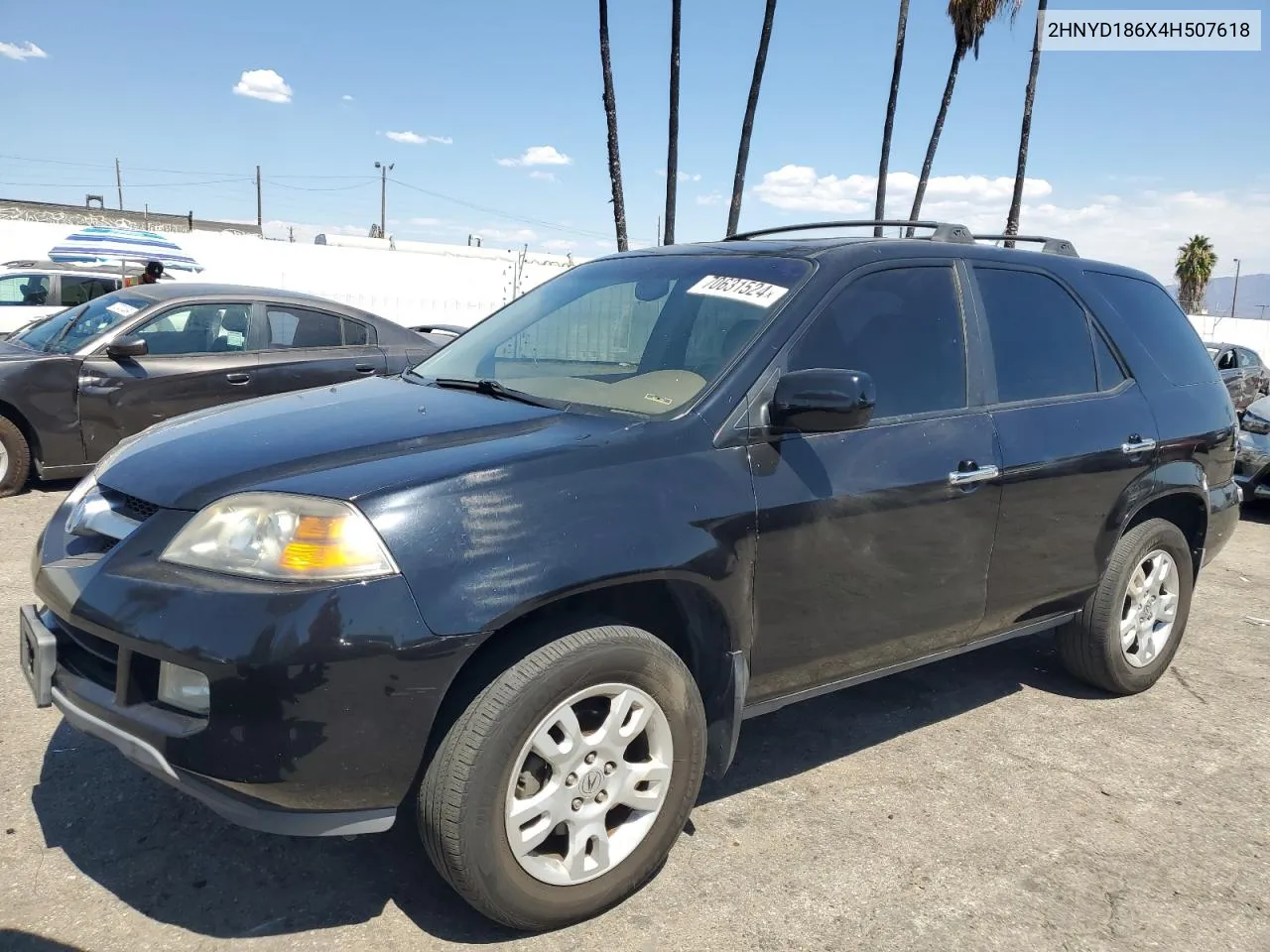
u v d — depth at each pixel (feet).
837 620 9.81
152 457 8.66
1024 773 11.46
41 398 22.29
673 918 8.42
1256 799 11.03
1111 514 12.62
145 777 10.32
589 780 8.05
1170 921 8.69
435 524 7.32
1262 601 19.34
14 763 10.50
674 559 8.20
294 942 7.89
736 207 54.13
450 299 73.46
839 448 9.64
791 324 9.70
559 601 8.14
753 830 9.91
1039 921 8.61
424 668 7.09
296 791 7.01
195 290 24.48
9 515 21.18
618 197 49.93
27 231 70.69
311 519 7.16
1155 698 13.96
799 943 8.17
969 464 10.66
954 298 11.38
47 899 8.25
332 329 25.81
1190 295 194.49
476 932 8.13
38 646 8.09
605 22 47.73
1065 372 12.44
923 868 9.36
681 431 8.73
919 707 13.33
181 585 7.20
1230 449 14.75
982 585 11.18
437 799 7.39
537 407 9.39
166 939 7.84
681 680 8.49
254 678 6.82
